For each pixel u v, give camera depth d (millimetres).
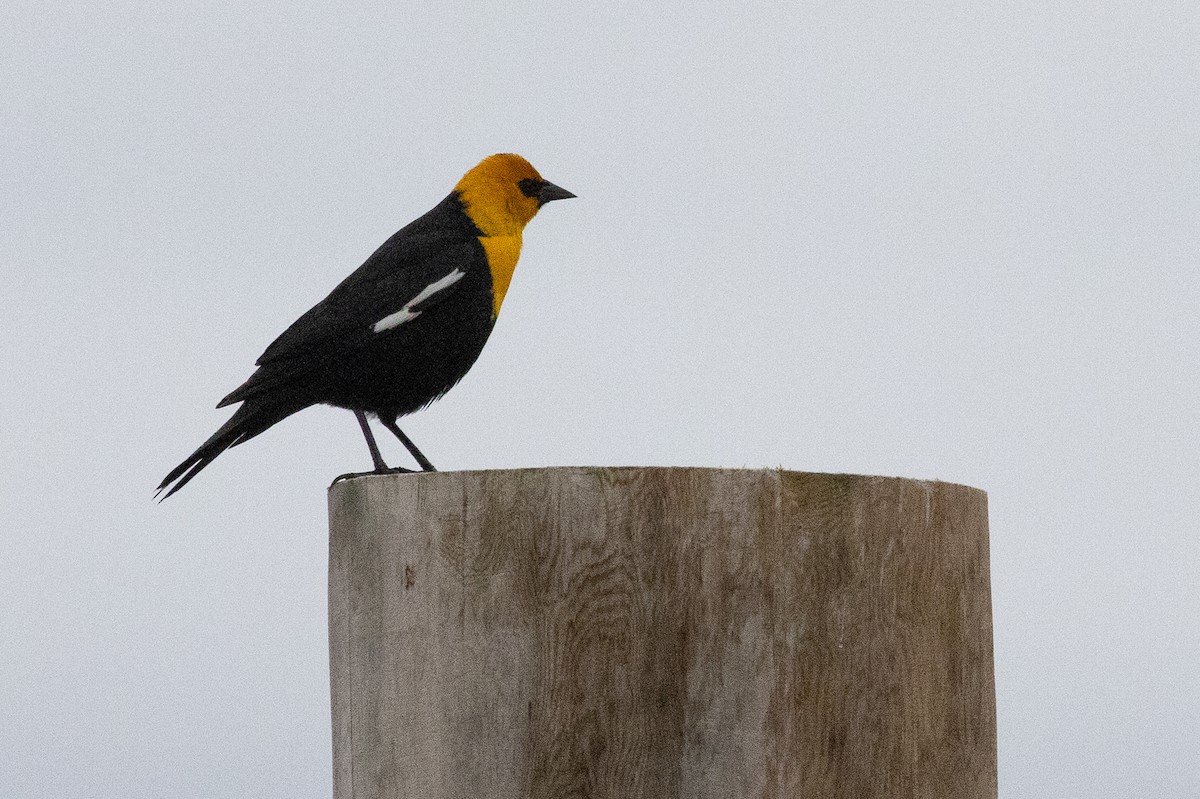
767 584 6254
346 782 7059
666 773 6172
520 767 6238
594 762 6188
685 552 6258
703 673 6211
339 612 7199
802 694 6289
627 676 6215
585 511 6289
